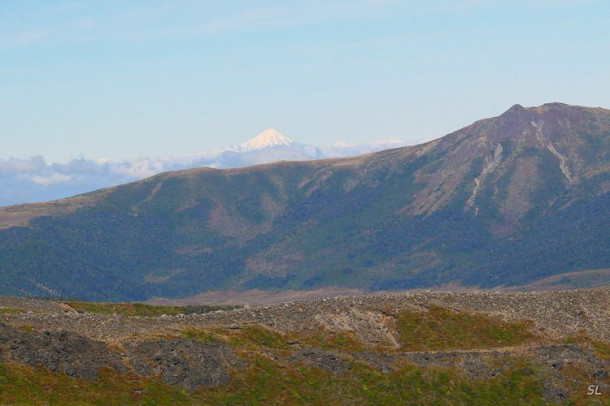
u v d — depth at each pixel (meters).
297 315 139.38
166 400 102.94
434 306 146.25
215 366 111.06
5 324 109.81
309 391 113.19
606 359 131.75
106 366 104.94
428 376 121.06
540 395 121.56
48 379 99.62
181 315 136.25
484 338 139.38
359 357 123.62
